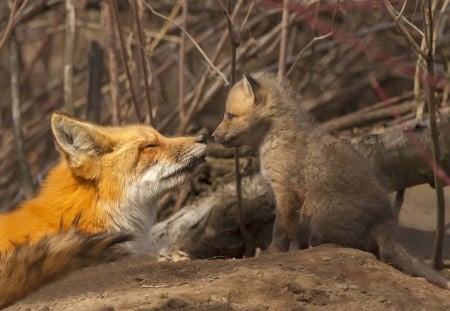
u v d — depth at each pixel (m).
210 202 13.17
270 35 17.44
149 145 11.20
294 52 20.48
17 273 8.23
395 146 12.33
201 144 11.33
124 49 13.77
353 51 20.45
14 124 17.56
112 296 7.90
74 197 10.81
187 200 14.02
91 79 17.95
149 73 15.65
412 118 14.56
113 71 15.09
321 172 10.02
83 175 10.87
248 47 15.57
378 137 12.55
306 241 10.59
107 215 10.90
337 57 20.31
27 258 8.33
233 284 7.89
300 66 19.84
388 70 20.02
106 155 11.02
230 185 13.57
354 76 20.80
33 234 10.38
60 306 7.81
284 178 10.40
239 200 12.20
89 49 18.00
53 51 24.31
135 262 10.07
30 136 20.72
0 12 18.55
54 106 21.61
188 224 13.20
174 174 11.23
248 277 8.03
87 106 18.05
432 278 9.14
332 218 9.87
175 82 20.31
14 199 19.25
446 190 12.88
